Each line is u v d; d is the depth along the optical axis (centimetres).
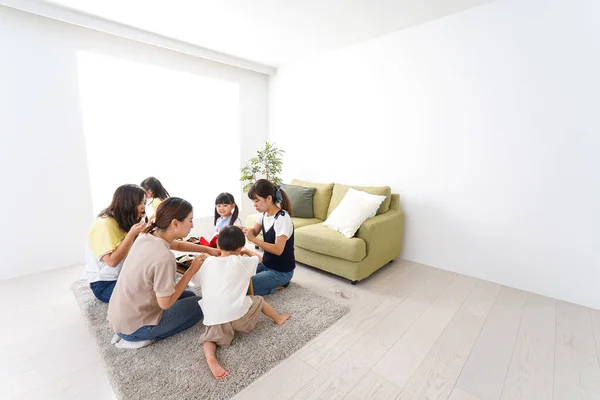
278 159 385
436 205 275
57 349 156
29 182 245
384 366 148
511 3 217
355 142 328
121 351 152
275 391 131
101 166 296
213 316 151
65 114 257
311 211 320
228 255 163
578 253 209
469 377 141
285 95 399
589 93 194
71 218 269
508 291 232
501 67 226
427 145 273
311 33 285
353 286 238
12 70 229
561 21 200
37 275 248
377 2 225
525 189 226
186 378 135
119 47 285
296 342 163
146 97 322
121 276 142
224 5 231
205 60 352
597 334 176
